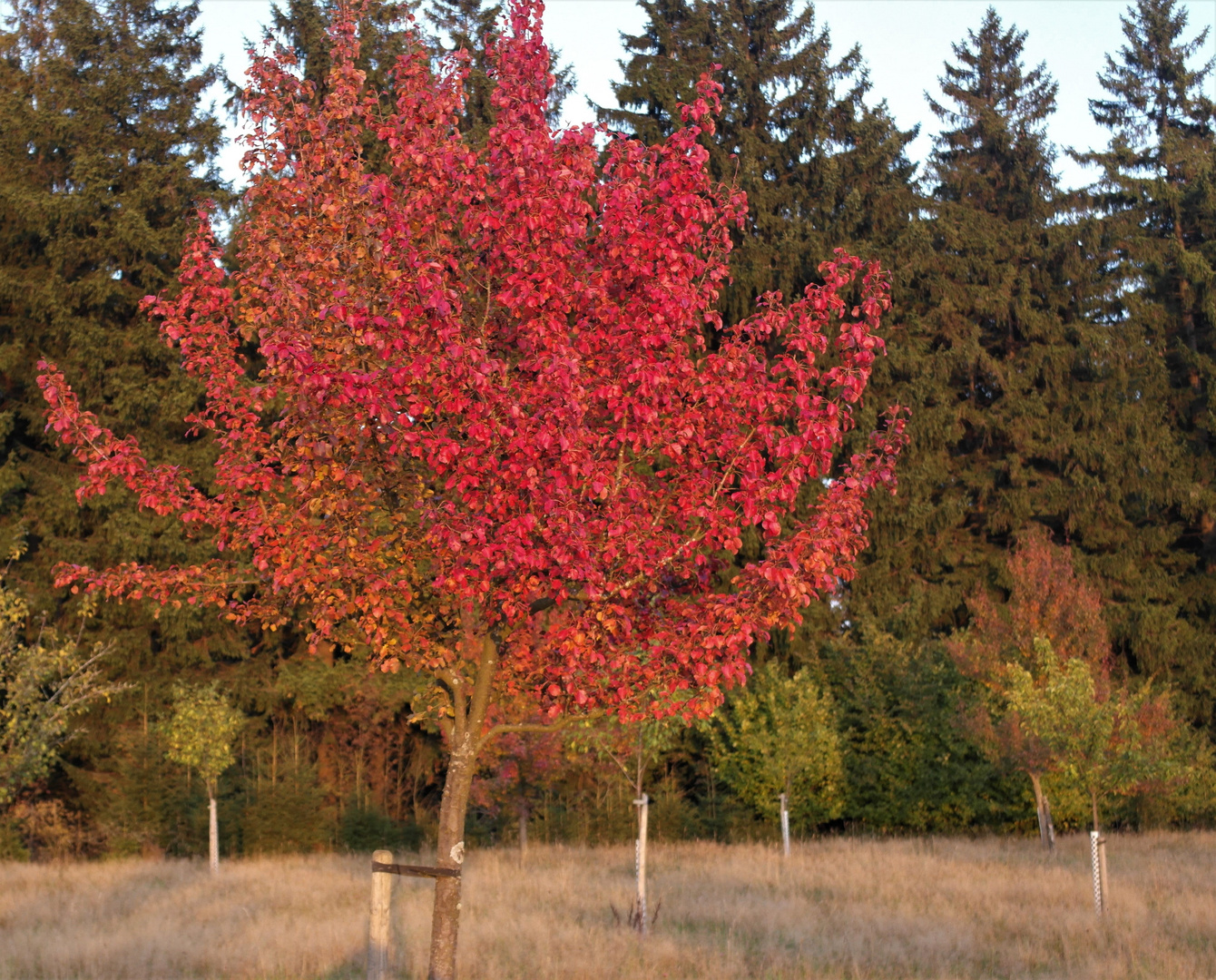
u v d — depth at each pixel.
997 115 40.47
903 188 36.16
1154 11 42.66
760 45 36.94
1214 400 33.84
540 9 6.75
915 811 26.05
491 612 6.45
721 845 23.83
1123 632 32.56
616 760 20.55
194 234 7.45
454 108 6.84
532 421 5.94
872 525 33.31
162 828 23.98
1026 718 20.62
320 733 28.55
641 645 6.62
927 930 12.12
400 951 10.70
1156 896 14.56
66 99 28.12
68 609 25.70
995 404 36.16
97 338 25.95
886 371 33.56
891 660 27.44
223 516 6.89
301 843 24.02
